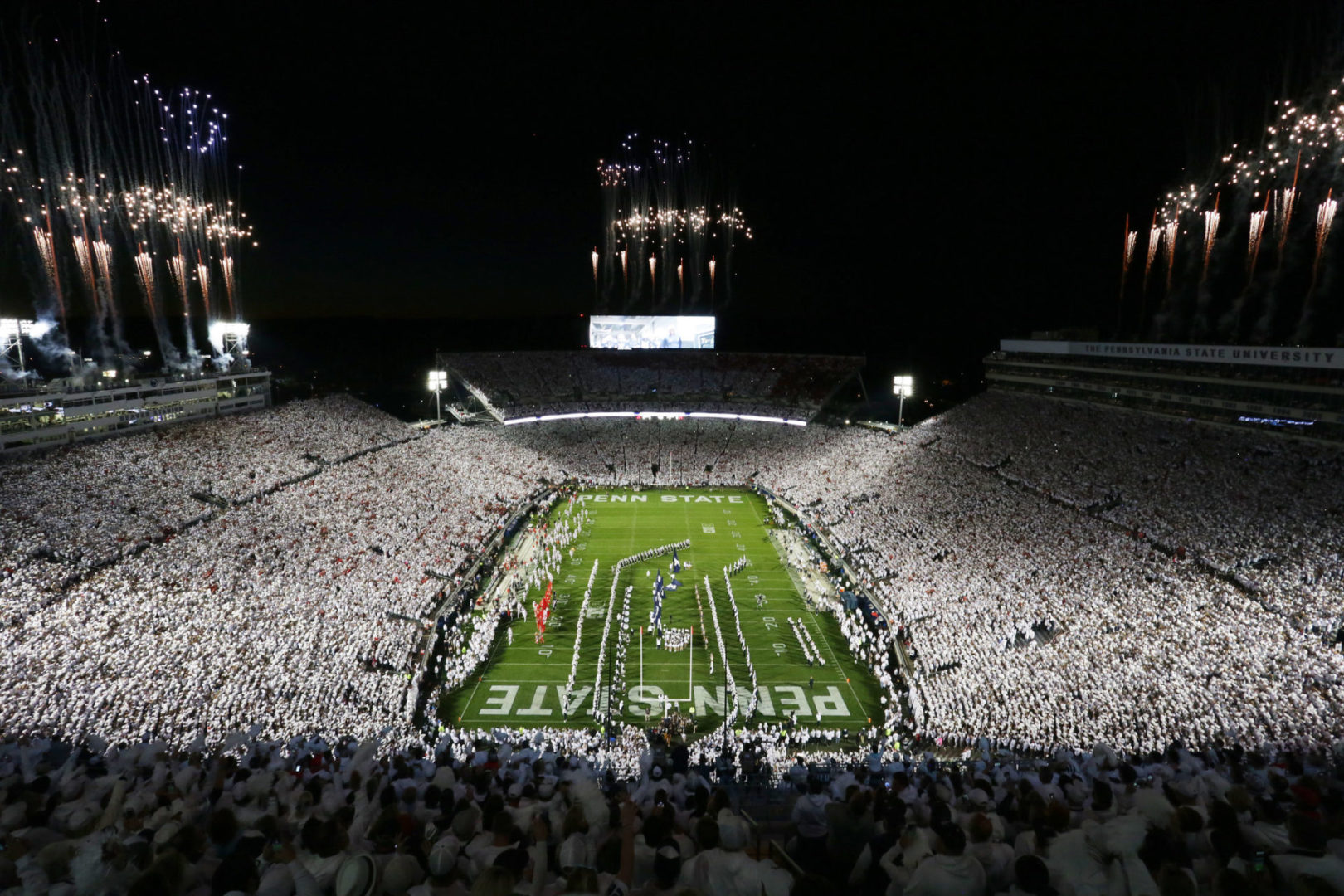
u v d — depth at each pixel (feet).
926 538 163.22
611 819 33.81
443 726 105.50
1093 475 173.06
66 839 28.50
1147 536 140.15
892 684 116.57
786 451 266.77
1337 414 145.69
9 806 32.89
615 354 335.47
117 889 23.93
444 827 32.58
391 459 216.13
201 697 91.81
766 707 111.96
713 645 132.98
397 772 49.73
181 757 58.08
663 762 65.46
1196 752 62.08
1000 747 83.46
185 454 176.45
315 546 149.69
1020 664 105.60
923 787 46.19
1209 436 172.14
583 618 144.25
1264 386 162.61
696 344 304.91
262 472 180.14
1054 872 23.95
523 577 165.48
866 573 156.35
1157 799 30.96
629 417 301.02
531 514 214.28
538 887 23.06
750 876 22.08
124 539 133.69
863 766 62.59
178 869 18.95
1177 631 104.94
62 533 130.11
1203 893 22.17
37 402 158.81
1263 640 98.07
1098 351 214.07
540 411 297.94
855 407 341.00
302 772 51.60
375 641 117.70
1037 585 129.39
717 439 281.33
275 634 112.06
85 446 164.35
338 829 25.30
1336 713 79.41
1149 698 89.35
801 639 135.13
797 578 165.89
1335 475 138.82
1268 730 77.77
